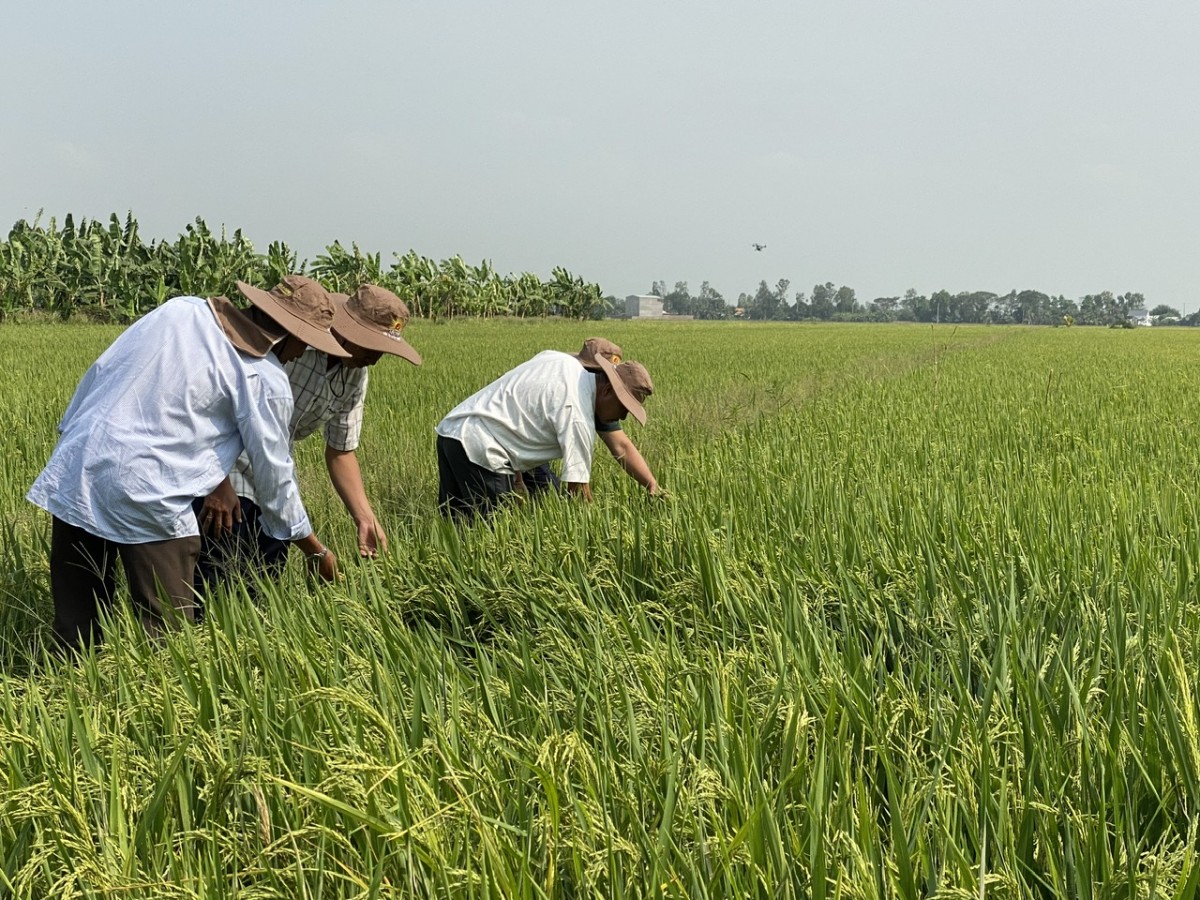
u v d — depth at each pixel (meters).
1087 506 5.19
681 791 2.14
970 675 3.05
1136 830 2.30
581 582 3.88
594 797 2.08
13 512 5.76
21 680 3.59
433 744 2.18
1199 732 2.29
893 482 5.81
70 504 3.63
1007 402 11.78
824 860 1.93
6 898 1.97
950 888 1.82
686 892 1.88
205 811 2.30
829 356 26.14
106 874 1.94
